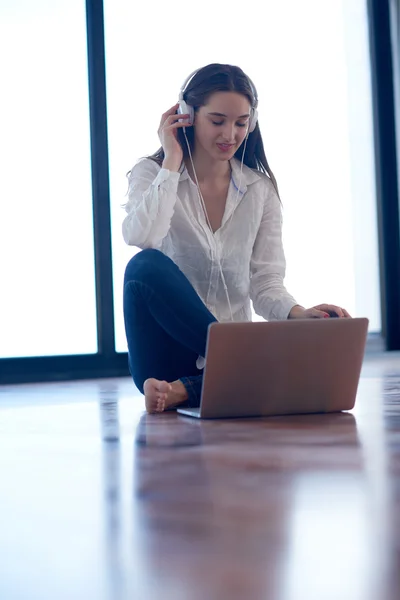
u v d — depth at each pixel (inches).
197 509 37.7
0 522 36.6
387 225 197.2
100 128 160.1
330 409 77.7
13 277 152.1
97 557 30.4
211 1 168.4
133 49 163.0
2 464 52.2
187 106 83.1
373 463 48.7
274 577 27.3
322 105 183.2
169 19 165.0
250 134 87.4
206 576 27.6
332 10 186.2
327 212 183.0
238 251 87.0
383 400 90.0
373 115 195.6
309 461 49.9
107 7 161.8
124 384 136.6
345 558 29.4
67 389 128.1
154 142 163.0
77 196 158.2
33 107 154.0
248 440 59.8
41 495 42.2
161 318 77.1
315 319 74.7
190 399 82.2
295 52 178.7
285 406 76.2
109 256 160.4
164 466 49.6
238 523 34.8
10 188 151.8
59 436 65.9
